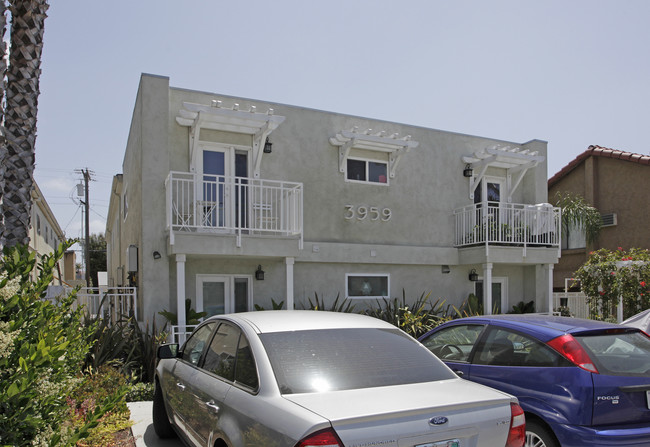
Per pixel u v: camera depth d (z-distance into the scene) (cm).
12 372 266
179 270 913
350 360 343
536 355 442
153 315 905
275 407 290
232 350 379
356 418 265
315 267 1143
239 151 1088
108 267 2914
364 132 1159
